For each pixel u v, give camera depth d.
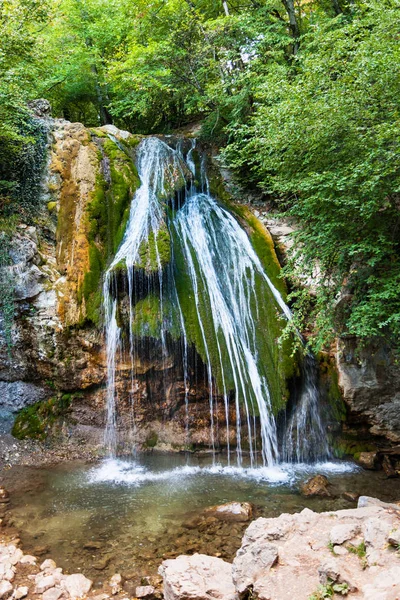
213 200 9.85
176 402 7.15
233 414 7.11
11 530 4.72
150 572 3.99
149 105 12.66
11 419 7.18
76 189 8.23
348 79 5.79
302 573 2.93
